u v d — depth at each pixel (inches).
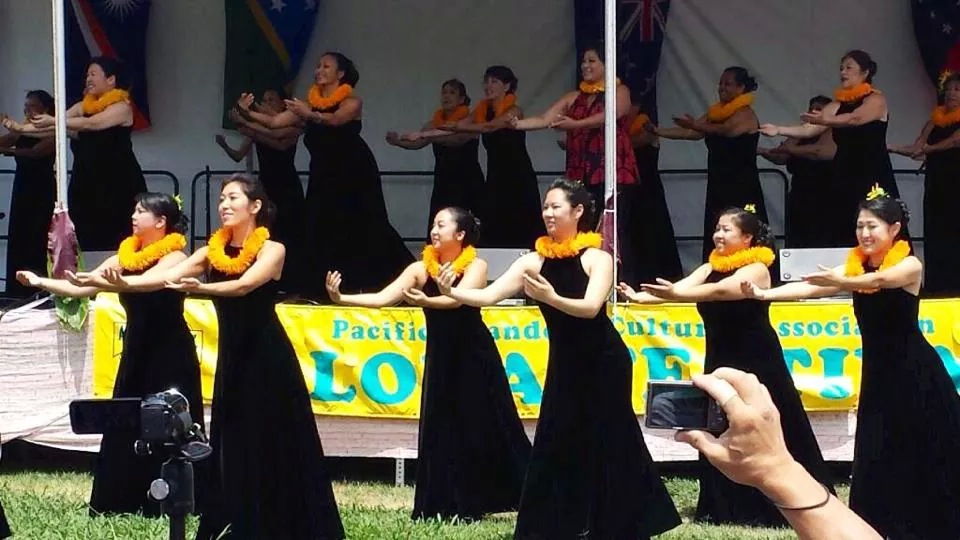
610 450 400.8
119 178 657.6
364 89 756.6
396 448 546.9
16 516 462.9
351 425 548.1
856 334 528.4
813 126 644.1
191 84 755.4
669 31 747.4
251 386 403.9
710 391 148.3
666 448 536.7
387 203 762.2
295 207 689.0
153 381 459.2
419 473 474.6
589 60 644.7
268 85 751.1
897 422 421.1
